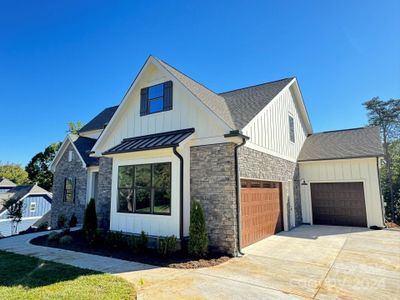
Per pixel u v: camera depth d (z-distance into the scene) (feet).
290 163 52.85
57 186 64.44
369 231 46.21
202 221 28.94
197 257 27.55
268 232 40.63
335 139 63.10
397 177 91.91
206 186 31.58
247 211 34.27
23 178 146.51
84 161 57.72
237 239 29.40
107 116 75.87
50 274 21.18
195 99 33.35
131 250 30.53
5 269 22.63
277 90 50.21
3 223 82.64
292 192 51.85
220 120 30.91
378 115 112.88
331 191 55.42
